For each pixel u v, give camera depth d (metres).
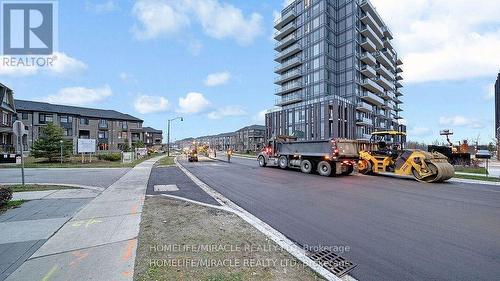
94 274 3.44
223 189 10.84
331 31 57.56
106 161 29.08
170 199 8.45
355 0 56.78
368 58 58.22
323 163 16.27
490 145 45.47
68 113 61.59
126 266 3.67
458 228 5.79
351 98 55.28
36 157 27.34
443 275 3.72
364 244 4.86
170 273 3.48
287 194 9.77
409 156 14.62
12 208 7.01
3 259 3.88
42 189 10.11
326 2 56.56
